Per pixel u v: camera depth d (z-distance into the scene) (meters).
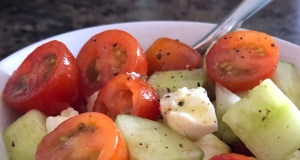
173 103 0.10
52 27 0.19
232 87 0.11
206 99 0.10
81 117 0.09
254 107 0.09
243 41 0.12
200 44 0.14
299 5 0.21
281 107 0.09
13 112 0.12
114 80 0.11
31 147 0.10
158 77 0.12
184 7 0.21
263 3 0.13
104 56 0.12
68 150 0.09
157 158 0.09
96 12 0.20
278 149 0.09
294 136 0.09
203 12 0.20
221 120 0.11
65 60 0.11
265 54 0.11
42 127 0.11
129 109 0.11
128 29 0.15
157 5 0.21
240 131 0.10
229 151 0.10
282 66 0.12
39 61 0.12
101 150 0.08
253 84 0.11
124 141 0.09
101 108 0.11
